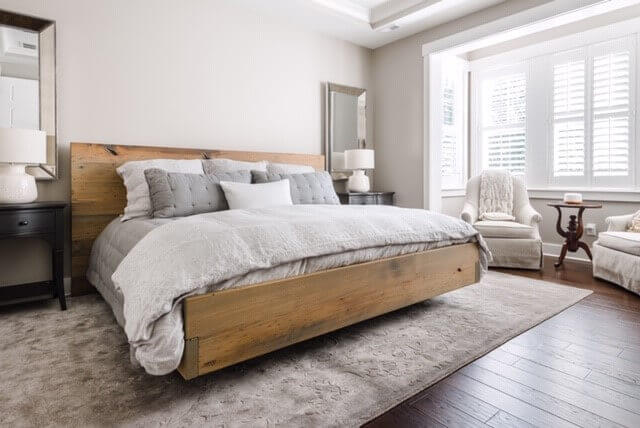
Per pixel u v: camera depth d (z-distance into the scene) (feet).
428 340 6.88
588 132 14.20
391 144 15.97
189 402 4.95
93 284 9.13
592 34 13.91
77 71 9.93
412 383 5.41
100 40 10.23
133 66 10.73
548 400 5.00
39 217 8.27
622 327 7.48
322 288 6.19
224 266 5.14
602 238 11.01
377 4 13.58
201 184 9.32
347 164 14.69
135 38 10.74
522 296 9.50
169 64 11.31
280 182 9.87
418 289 7.75
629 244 9.77
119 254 7.54
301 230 6.21
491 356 6.27
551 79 15.11
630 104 13.21
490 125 17.15
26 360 6.10
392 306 7.29
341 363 6.03
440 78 14.89
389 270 7.18
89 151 9.93
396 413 4.74
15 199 8.32
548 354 6.32
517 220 14.05
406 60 15.24
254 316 5.42
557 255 14.93
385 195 15.30
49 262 9.81
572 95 14.56
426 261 7.86
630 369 5.81
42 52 9.39
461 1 12.13
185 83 11.60
